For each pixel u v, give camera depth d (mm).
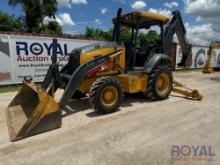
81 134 4141
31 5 31000
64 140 3904
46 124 4238
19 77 8742
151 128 4410
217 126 4516
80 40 10000
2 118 5039
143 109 5625
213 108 5773
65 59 9609
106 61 5391
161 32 6449
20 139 3941
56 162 3240
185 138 3967
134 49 6219
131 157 3359
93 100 4984
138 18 6031
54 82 5125
